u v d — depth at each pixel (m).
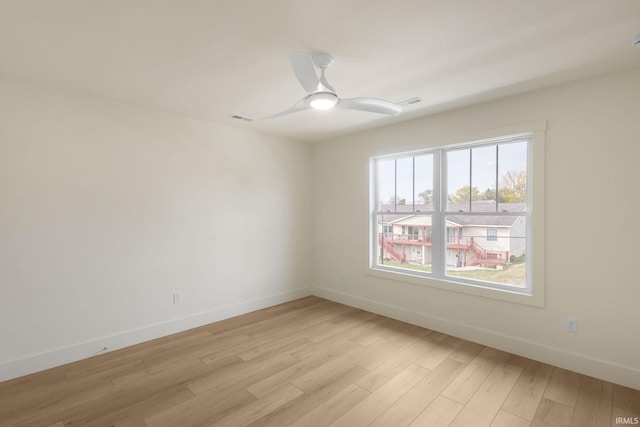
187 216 3.44
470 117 3.06
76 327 2.74
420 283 3.48
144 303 3.13
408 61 2.18
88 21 1.70
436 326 3.36
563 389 2.26
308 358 2.76
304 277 4.70
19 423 1.94
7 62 2.18
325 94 2.04
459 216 3.28
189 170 3.45
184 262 3.42
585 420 1.94
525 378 2.41
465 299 3.14
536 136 2.65
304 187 4.68
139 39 1.90
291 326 3.51
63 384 2.36
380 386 2.32
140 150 3.10
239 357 2.78
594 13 1.64
